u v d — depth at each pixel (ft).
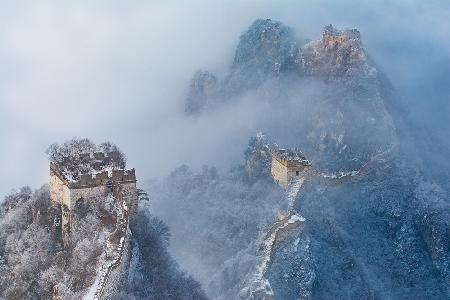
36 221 501.56
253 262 582.76
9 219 526.98
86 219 469.98
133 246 471.62
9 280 466.70
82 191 481.46
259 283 551.18
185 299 479.00
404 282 653.30
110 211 476.54
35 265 468.75
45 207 521.65
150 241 497.46
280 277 568.82
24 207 536.42
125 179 492.54
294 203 636.89
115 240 446.60
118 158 539.70
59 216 497.05
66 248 473.26
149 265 476.95
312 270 585.22
